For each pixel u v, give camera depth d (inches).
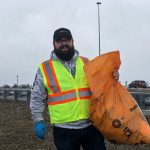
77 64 95.4
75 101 93.3
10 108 334.3
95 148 94.5
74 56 95.9
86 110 93.7
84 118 93.4
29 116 274.7
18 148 178.1
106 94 93.0
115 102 92.9
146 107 226.7
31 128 223.9
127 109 92.6
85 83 94.1
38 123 95.8
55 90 94.0
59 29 95.3
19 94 420.2
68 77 93.8
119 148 163.9
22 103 380.5
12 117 271.6
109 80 94.0
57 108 93.7
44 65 95.7
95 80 93.3
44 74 95.0
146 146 166.4
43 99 96.6
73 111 93.1
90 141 94.9
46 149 175.5
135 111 93.3
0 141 191.8
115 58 94.7
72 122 93.1
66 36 94.2
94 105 92.4
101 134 95.2
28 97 394.9
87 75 93.4
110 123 91.5
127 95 94.0
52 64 95.2
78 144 95.1
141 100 226.7
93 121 92.8
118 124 91.2
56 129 94.5
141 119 93.7
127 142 92.8
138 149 162.6
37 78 96.1
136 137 91.9
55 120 94.1
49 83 94.3
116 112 91.9
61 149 93.6
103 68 94.2
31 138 195.5
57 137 94.6
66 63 95.3
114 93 93.4
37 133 95.7
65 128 93.4
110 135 92.8
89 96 94.0
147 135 91.6
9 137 200.2
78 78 94.0
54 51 96.3
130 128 91.4
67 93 93.5
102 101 92.3
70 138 93.7
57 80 94.0
